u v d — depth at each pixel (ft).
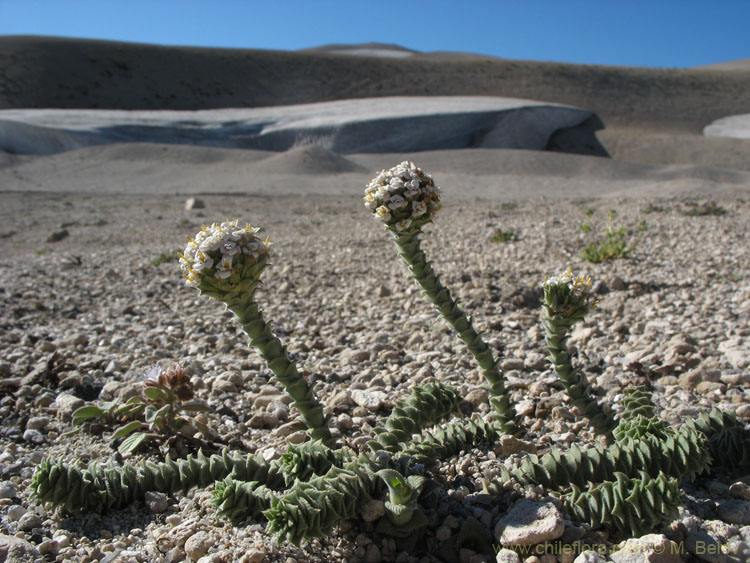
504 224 2.88
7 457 0.73
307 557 0.51
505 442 0.67
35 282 1.89
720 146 16.94
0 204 5.82
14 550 0.53
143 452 0.75
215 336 1.24
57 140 12.97
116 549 0.55
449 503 0.57
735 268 1.61
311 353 1.16
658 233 2.30
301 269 1.96
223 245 0.51
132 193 7.29
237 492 0.53
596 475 0.56
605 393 0.90
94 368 1.05
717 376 0.89
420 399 0.66
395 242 0.63
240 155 11.46
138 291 1.75
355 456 0.60
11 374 1.02
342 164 10.69
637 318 1.25
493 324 1.26
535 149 17.97
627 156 17.24
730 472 0.63
